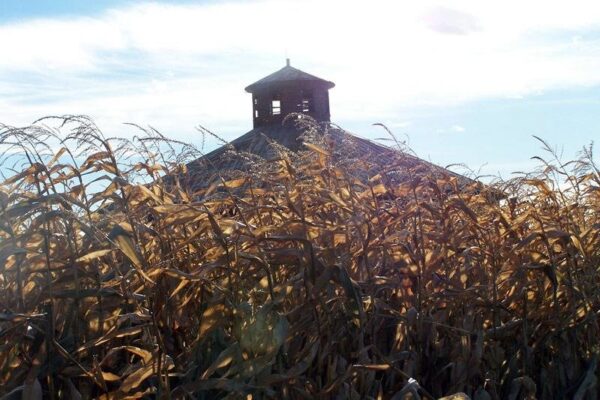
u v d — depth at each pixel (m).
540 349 4.50
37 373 2.99
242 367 3.17
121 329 3.34
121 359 3.50
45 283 3.43
